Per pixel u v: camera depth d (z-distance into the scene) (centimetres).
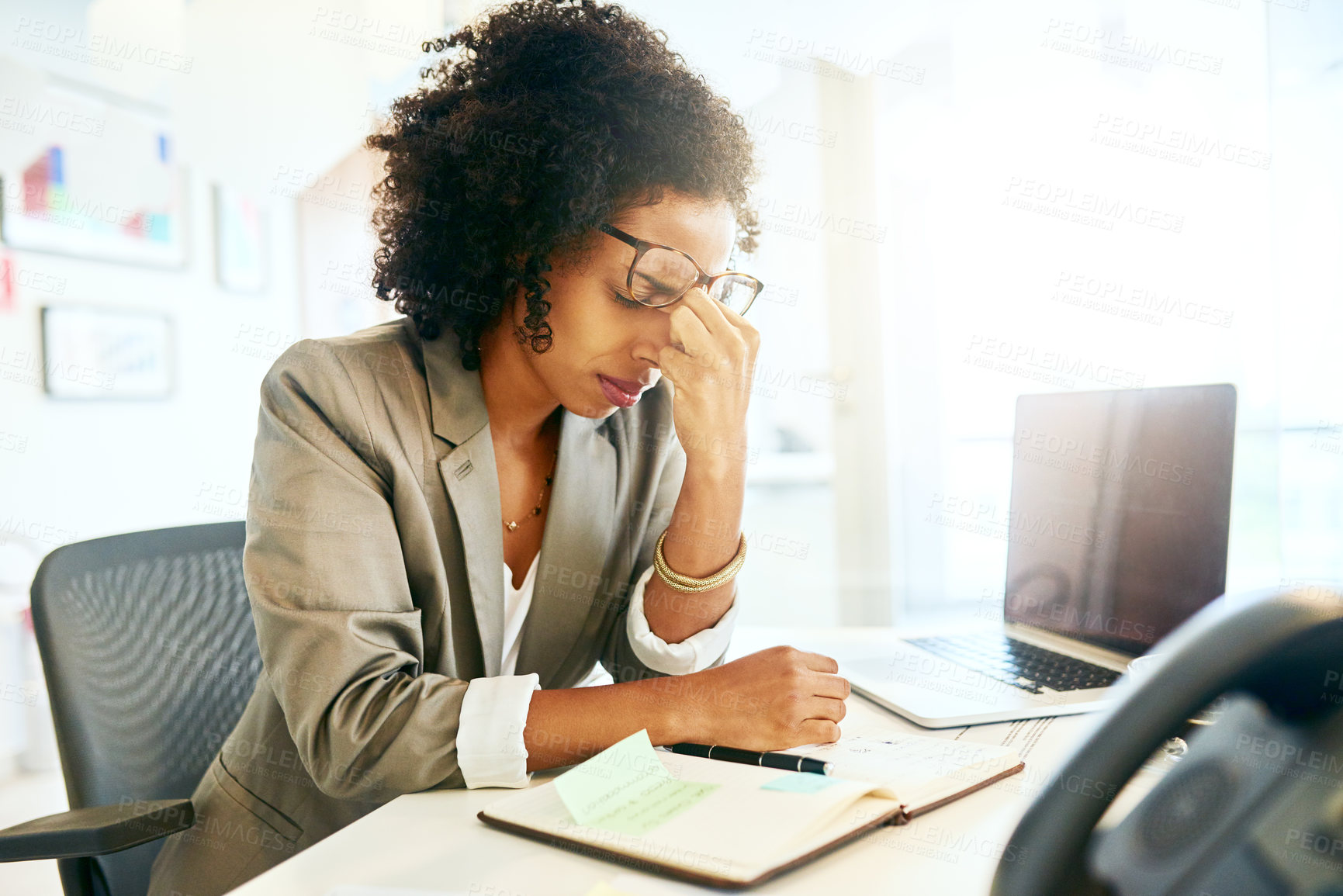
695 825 52
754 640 116
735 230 87
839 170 278
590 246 77
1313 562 178
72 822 67
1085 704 81
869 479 282
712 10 249
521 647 90
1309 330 178
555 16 86
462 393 83
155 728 88
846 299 281
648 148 76
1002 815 57
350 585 70
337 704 65
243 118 286
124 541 93
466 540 82
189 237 331
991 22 246
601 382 83
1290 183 180
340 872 51
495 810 58
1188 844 27
